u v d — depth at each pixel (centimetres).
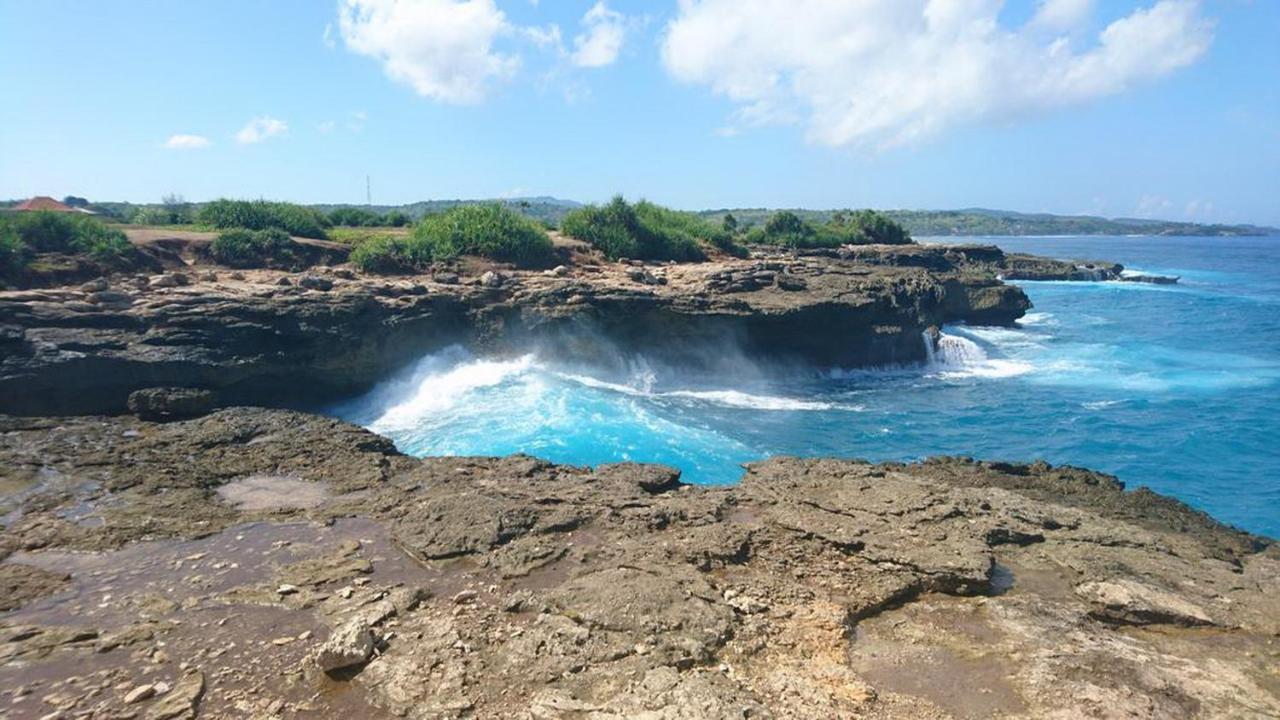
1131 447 1930
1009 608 806
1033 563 913
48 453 1239
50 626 732
